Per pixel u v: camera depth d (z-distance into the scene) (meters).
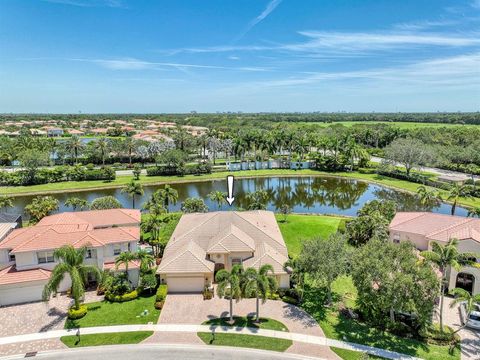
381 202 60.97
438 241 43.06
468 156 109.88
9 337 31.34
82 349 29.66
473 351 29.77
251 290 31.06
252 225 46.59
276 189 99.69
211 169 117.19
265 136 125.19
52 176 101.56
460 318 34.69
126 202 84.56
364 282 30.75
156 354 28.98
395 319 33.78
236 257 41.84
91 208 60.16
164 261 40.94
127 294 37.81
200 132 191.88
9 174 99.81
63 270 33.38
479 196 84.44
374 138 157.38
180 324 33.09
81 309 34.69
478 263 37.53
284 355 28.84
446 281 39.62
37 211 57.66
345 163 117.25
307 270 35.34
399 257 31.56
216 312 35.19
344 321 33.84
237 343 30.27
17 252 38.25
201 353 29.08
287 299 37.16
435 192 71.12
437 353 29.39
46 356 28.88
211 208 79.31
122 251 43.38
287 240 54.12
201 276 38.94
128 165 128.38
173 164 113.31
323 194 94.38
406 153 101.62
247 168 122.44
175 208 77.94
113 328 32.59
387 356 28.89
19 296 37.25
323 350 29.52
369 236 50.50
